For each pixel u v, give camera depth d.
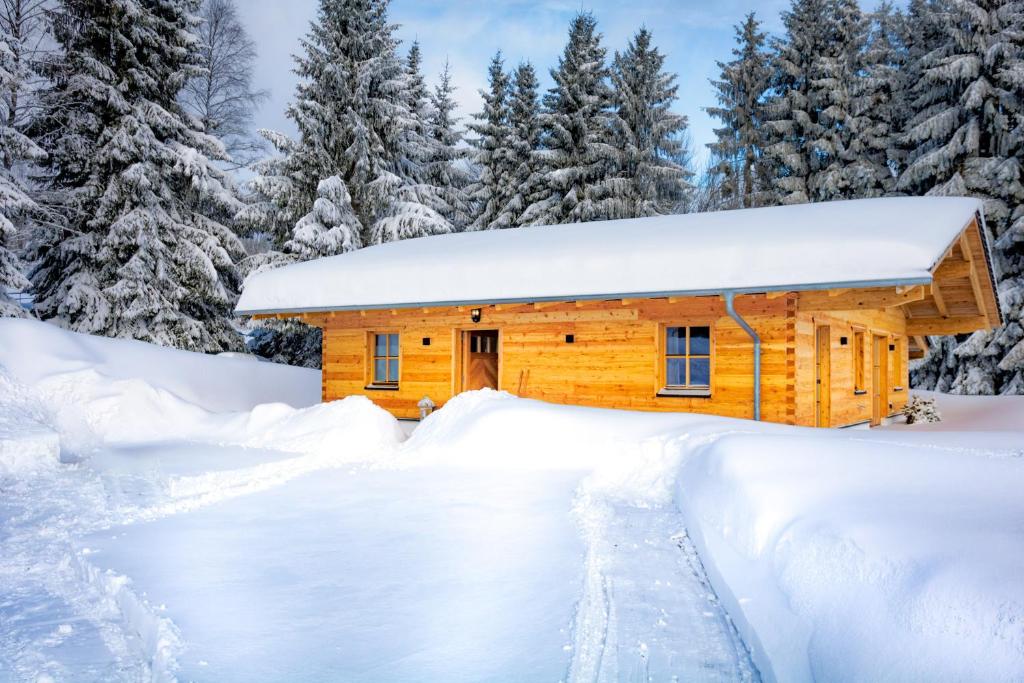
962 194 22.38
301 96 26.55
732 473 5.55
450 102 37.97
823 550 3.70
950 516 3.74
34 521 6.46
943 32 25.22
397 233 25.88
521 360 12.83
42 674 3.38
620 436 9.03
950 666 2.40
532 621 3.84
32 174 21.94
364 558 5.07
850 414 13.00
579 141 29.94
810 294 10.58
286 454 10.73
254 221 25.58
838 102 28.05
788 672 3.01
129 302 22.00
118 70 22.66
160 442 12.43
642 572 4.68
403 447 10.88
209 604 4.14
